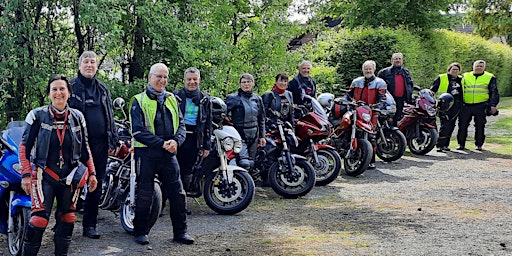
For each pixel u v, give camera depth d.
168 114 6.19
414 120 13.12
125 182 6.94
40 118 5.19
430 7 21.67
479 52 28.50
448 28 22.12
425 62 20.67
